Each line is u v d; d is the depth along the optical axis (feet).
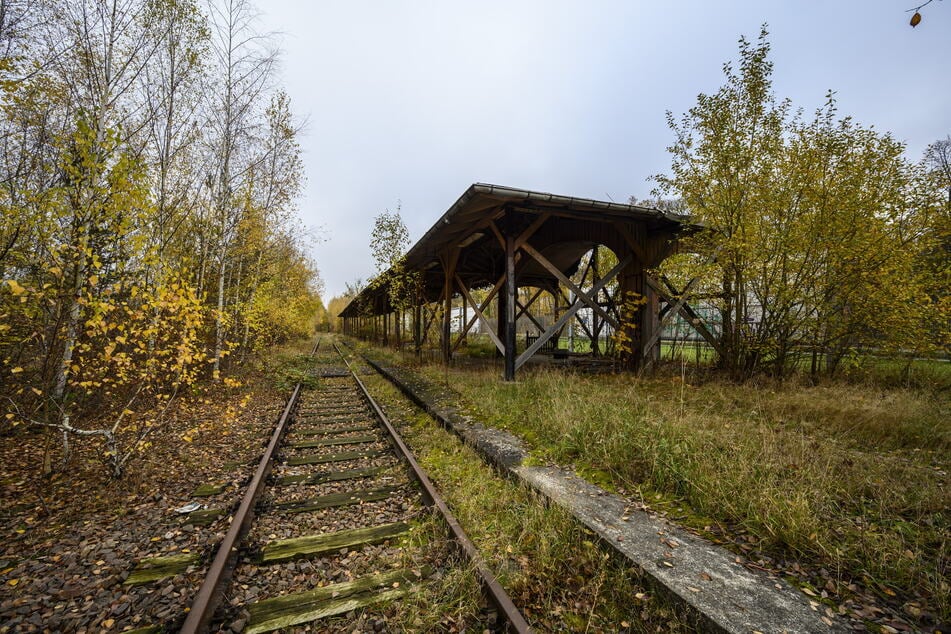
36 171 18.52
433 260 47.11
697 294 27.63
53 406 16.66
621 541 8.77
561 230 32.35
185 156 26.50
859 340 25.91
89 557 9.00
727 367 28.76
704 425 15.48
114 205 12.53
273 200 35.06
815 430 15.92
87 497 12.00
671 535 9.08
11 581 8.07
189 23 23.95
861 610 6.72
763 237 24.49
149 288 13.71
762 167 24.03
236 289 35.17
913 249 22.57
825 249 23.59
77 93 19.57
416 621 7.00
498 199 24.54
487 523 10.28
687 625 6.68
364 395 28.17
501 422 18.43
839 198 22.45
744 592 7.10
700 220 27.25
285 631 6.89
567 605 7.48
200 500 12.05
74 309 14.42
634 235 31.99
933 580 7.38
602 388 23.61
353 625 7.04
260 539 9.86
